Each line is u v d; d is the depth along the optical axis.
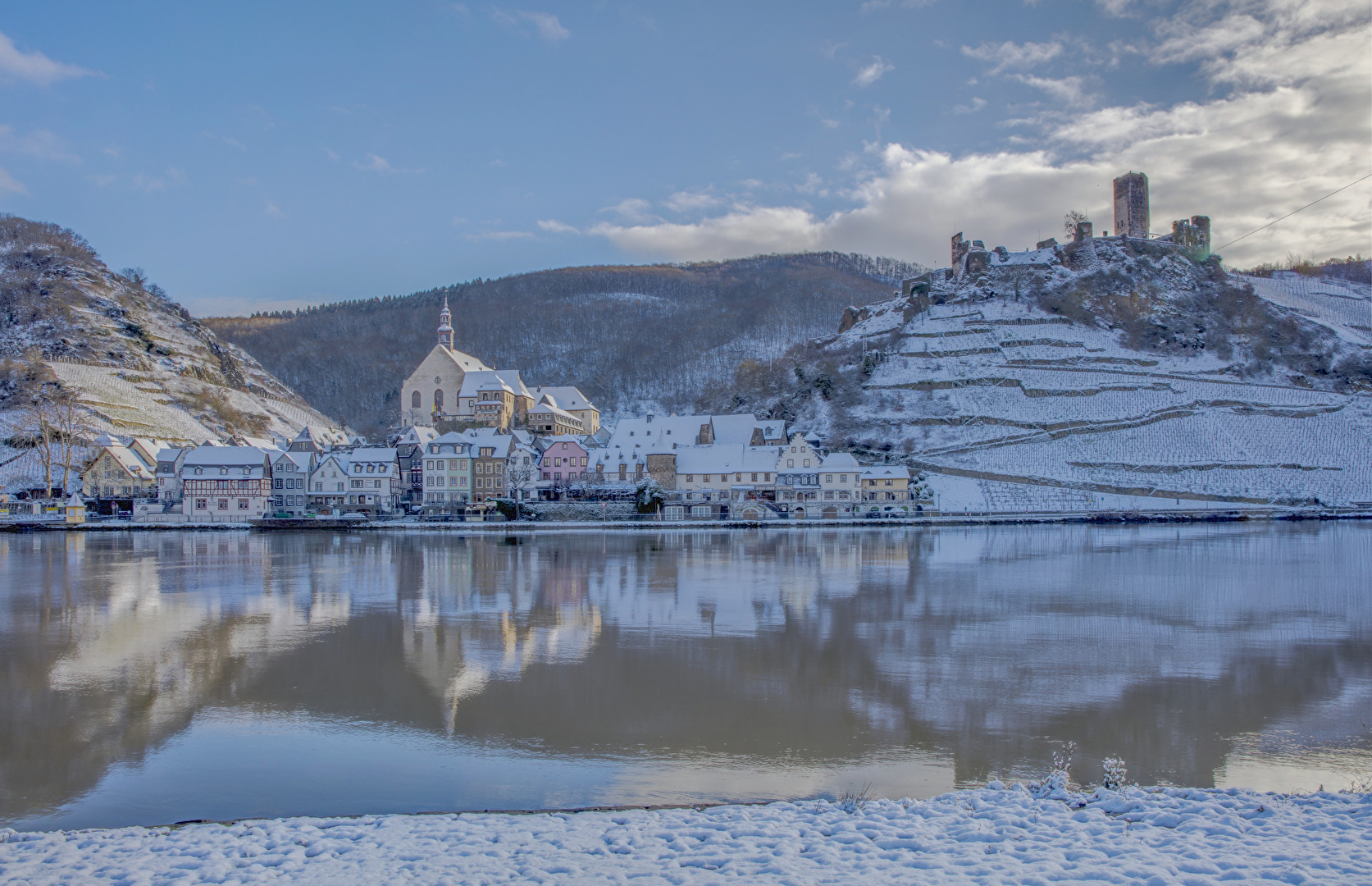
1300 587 63.47
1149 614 51.94
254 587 63.66
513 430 187.38
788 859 15.74
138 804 23.55
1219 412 191.50
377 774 25.66
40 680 36.56
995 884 14.31
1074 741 28.56
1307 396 198.88
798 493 147.12
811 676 36.97
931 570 73.75
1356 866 14.56
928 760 26.62
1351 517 144.50
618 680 36.22
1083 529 127.25
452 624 48.56
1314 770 25.73
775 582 65.62
